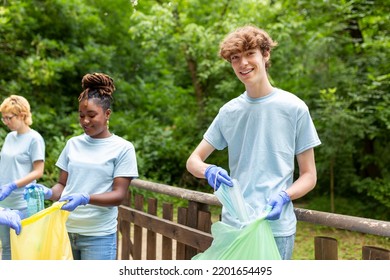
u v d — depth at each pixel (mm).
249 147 1908
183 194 2695
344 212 6824
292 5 7363
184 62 8828
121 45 9734
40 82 7633
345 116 5879
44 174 6270
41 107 7855
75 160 2186
